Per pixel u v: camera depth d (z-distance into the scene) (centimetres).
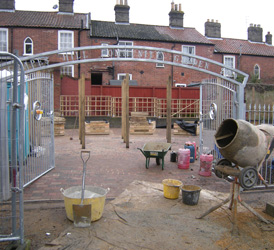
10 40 2408
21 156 358
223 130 466
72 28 2486
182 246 375
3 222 434
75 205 419
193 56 656
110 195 566
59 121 1523
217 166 460
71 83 2059
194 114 2241
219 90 736
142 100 2141
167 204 520
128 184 641
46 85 732
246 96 1515
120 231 412
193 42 2806
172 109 2236
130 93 2217
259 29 3428
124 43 2630
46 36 2455
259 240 393
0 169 493
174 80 2766
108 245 374
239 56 3083
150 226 430
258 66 3153
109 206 505
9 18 2486
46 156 737
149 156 778
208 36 3269
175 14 3019
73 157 932
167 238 395
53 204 517
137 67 2673
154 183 648
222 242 386
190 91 2292
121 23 2891
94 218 439
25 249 354
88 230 413
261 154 440
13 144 359
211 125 797
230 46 3189
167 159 923
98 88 2120
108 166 811
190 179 693
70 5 2703
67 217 450
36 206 506
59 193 569
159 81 2731
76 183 638
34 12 2653
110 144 1228
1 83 469
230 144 426
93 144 1223
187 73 2805
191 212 486
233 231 411
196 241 388
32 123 662
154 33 2812
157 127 2033
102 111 2123
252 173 420
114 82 2352
